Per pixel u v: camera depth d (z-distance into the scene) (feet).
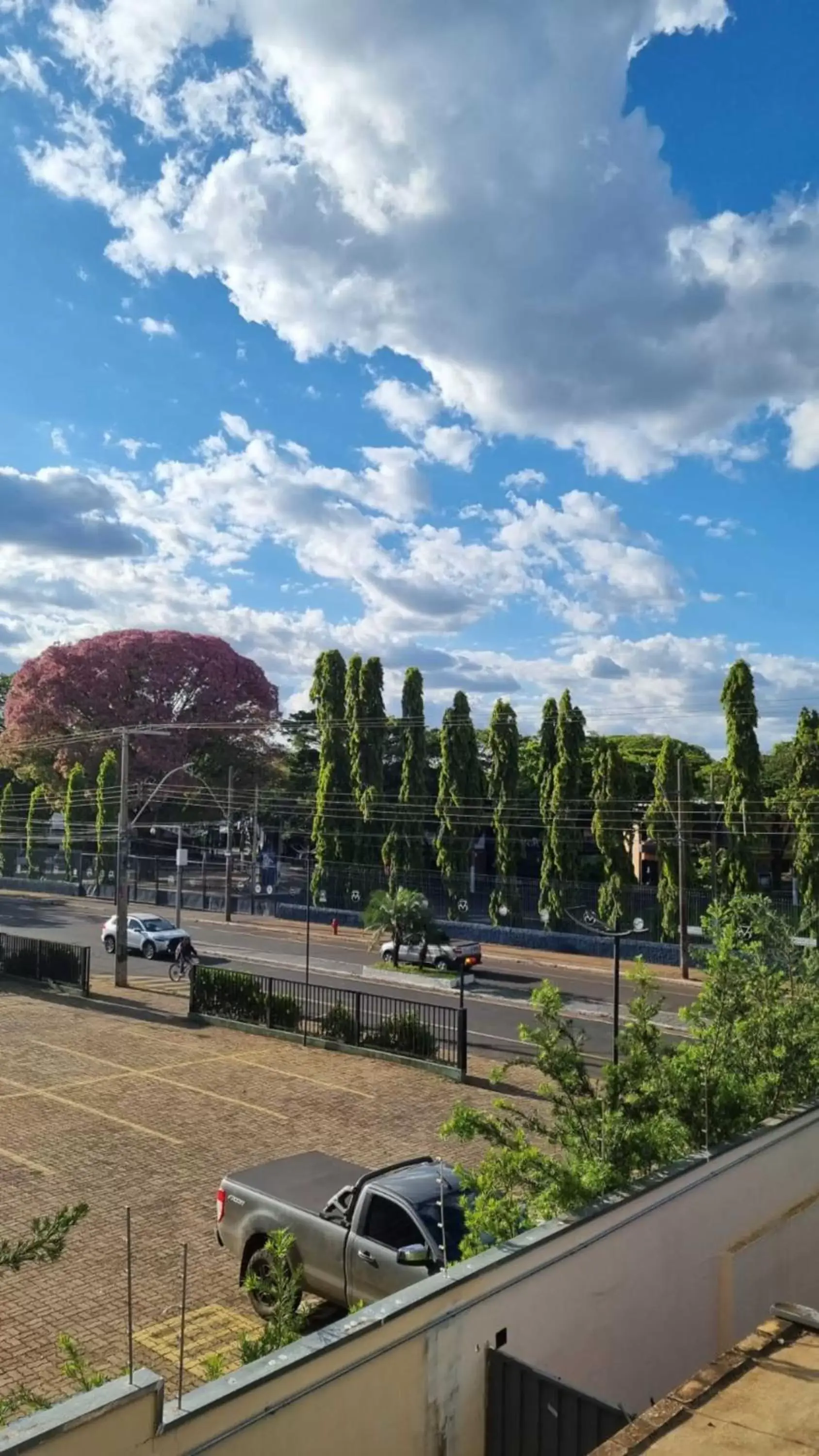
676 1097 28.19
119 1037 74.69
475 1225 23.16
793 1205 28.96
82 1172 44.98
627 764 152.25
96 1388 14.12
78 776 200.85
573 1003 95.86
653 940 135.74
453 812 158.10
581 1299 21.27
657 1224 23.63
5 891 218.59
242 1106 56.29
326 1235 29.14
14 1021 79.61
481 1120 25.82
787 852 150.51
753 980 34.99
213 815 215.51
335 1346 16.12
